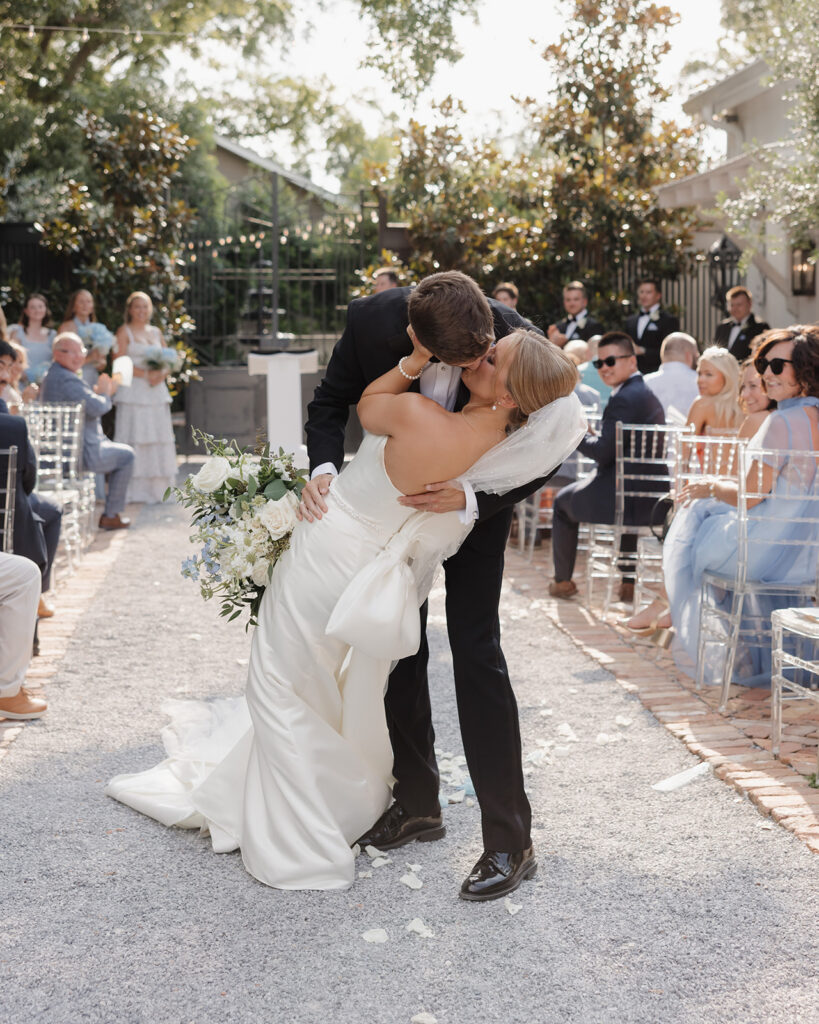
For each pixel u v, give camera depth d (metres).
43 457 7.23
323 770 3.14
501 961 2.69
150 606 6.55
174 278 13.59
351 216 14.57
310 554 3.05
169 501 10.71
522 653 5.54
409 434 2.79
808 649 4.66
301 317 15.08
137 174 13.77
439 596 6.85
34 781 3.83
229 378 13.97
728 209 8.53
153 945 2.77
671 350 7.54
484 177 14.40
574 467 7.84
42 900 3.00
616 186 13.81
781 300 11.10
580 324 10.57
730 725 4.37
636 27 14.27
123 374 9.98
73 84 20.95
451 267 13.78
